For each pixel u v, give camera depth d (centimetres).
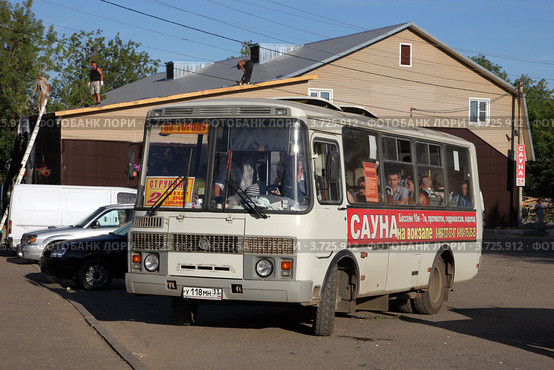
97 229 1694
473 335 1053
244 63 3416
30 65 3750
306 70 3919
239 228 903
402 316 1240
